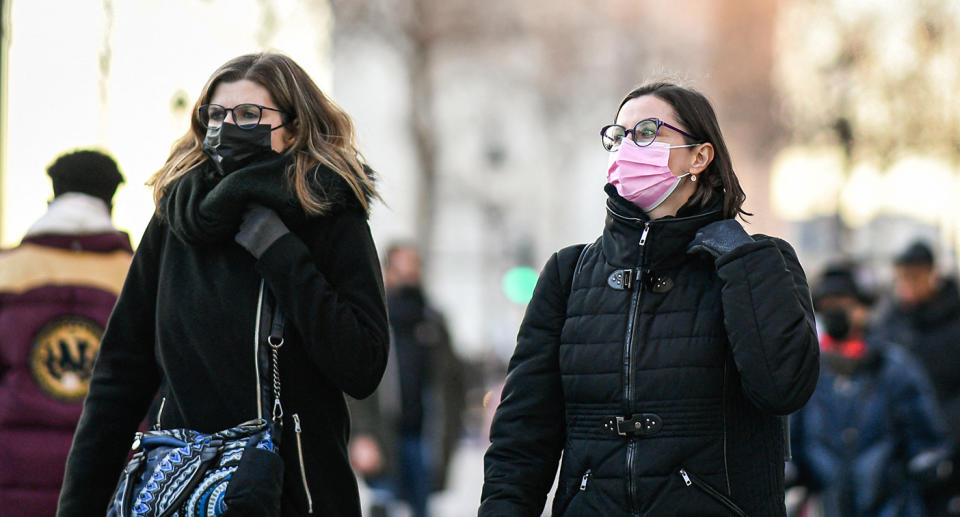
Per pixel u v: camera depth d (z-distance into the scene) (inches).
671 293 448.1
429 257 3454.7
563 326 465.7
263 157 457.7
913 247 1036.5
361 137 510.6
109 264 617.0
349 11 3026.6
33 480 591.2
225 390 446.9
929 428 845.2
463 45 3503.9
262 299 451.5
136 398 476.4
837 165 2709.2
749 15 3558.1
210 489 428.5
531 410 466.0
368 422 1071.6
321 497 456.1
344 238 466.0
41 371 598.2
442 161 6579.7
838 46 2687.0
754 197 3949.3
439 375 1133.7
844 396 852.6
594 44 5137.8
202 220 447.5
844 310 858.1
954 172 2623.0
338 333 444.8
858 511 844.6
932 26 2596.0
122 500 437.7
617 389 442.6
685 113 465.7
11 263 605.3
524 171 6924.2
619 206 464.8
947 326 1026.7
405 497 1118.4
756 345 427.2
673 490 431.8
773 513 441.4
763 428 445.1
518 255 6820.9
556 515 454.3
